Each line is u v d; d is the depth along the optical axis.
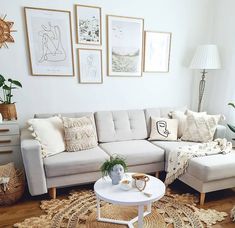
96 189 1.67
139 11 3.01
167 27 3.21
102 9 2.83
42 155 2.15
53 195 2.21
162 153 2.49
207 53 3.04
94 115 2.83
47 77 2.75
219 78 3.33
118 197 1.55
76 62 2.85
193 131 2.77
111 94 3.10
